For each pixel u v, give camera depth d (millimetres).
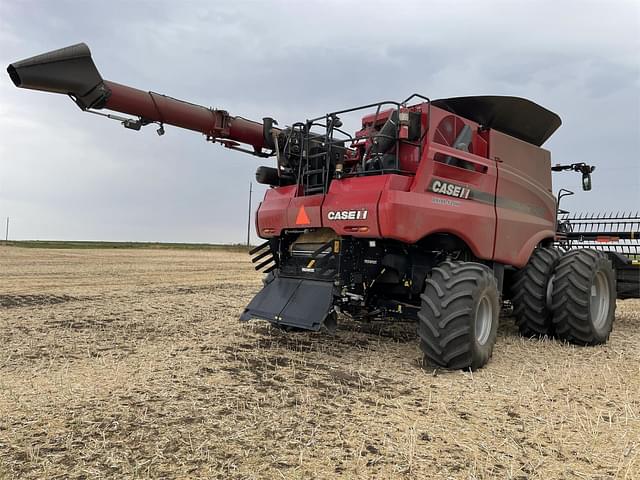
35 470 2615
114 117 5352
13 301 9125
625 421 3469
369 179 5012
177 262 23812
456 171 5297
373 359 5230
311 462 2771
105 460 2740
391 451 2932
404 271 5551
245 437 3076
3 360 4762
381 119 6172
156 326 6789
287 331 6539
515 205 6039
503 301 7359
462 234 5262
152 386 4051
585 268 6020
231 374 4488
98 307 8422
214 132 6047
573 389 4219
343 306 5562
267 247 6527
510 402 3859
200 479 2559
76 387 3977
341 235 5172
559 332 6176
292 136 6332
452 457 2873
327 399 3846
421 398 3932
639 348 6074
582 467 2779
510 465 2781
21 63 4613
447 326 4691
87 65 4914
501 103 6066
